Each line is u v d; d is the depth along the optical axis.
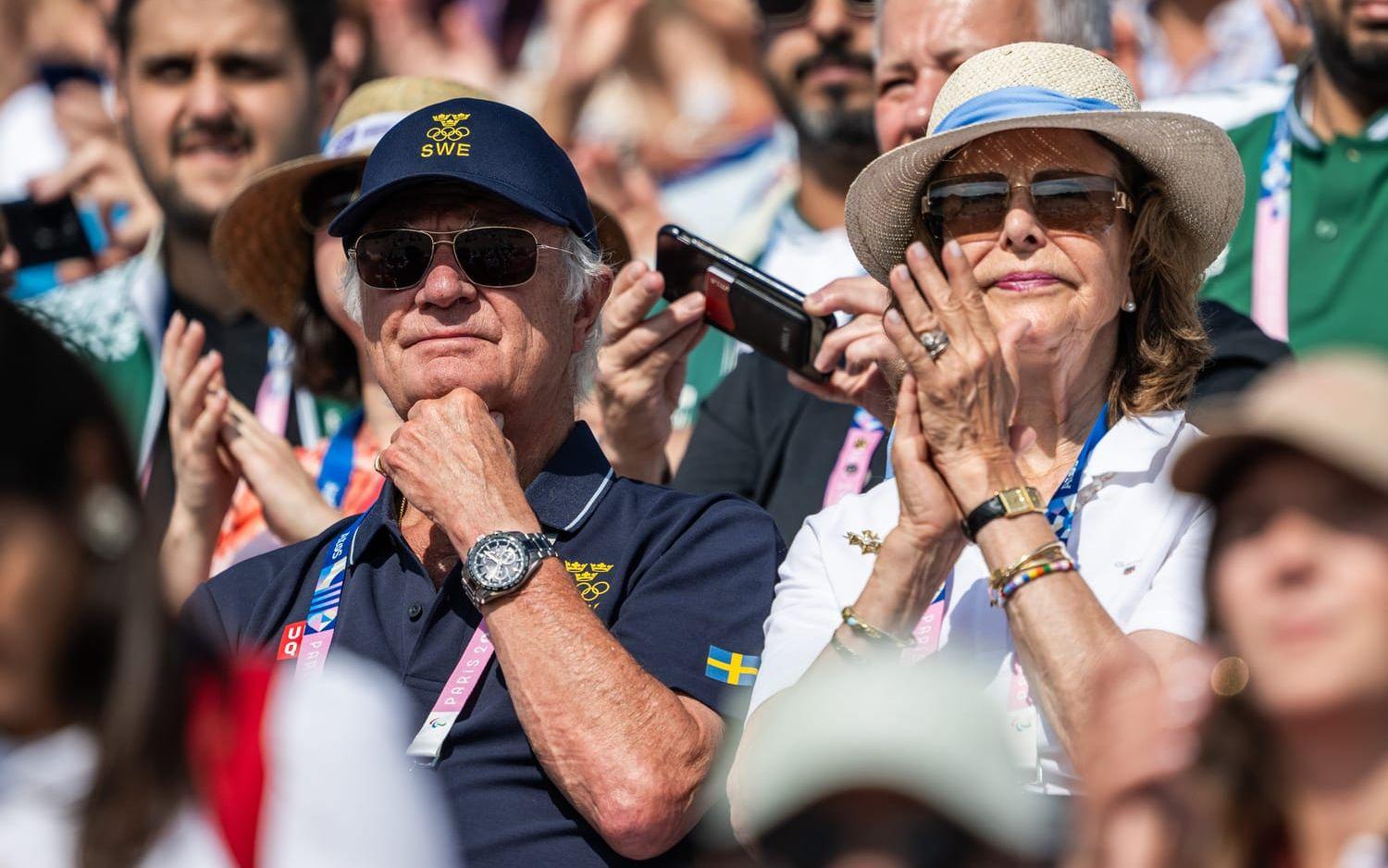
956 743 6.36
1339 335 17.80
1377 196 17.92
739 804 10.69
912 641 11.83
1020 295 11.95
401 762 7.77
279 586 13.32
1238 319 14.76
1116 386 12.31
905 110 16.41
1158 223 12.34
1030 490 10.89
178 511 16.45
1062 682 10.31
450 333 12.98
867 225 13.12
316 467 17.56
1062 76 12.33
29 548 6.69
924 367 11.14
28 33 25.44
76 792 6.68
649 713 11.55
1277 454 7.25
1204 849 7.02
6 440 6.66
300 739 7.37
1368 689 7.05
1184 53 21.88
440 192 13.11
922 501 11.13
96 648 6.82
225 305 21.94
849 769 6.32
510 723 12.05
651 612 12.44
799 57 20.55
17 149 25.28
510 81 25.44
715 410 17.56
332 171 17.08
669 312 15.38
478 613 12.52
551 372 13.29
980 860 6.30
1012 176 12.03
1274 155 18.50
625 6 25.17
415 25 24.72
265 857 7.06
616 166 24.30
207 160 22.31
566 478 13.23
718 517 13.08
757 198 23.66
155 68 22.34
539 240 13.19
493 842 11.73
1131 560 11.48
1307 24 19.45
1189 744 7.04
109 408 6.96
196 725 7.07
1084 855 6.95
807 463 16.72
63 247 22.00
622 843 11.30
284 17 22.58
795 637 11.90
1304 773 7.23
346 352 17.80
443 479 12.32
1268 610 7.17
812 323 14.95
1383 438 7.00
